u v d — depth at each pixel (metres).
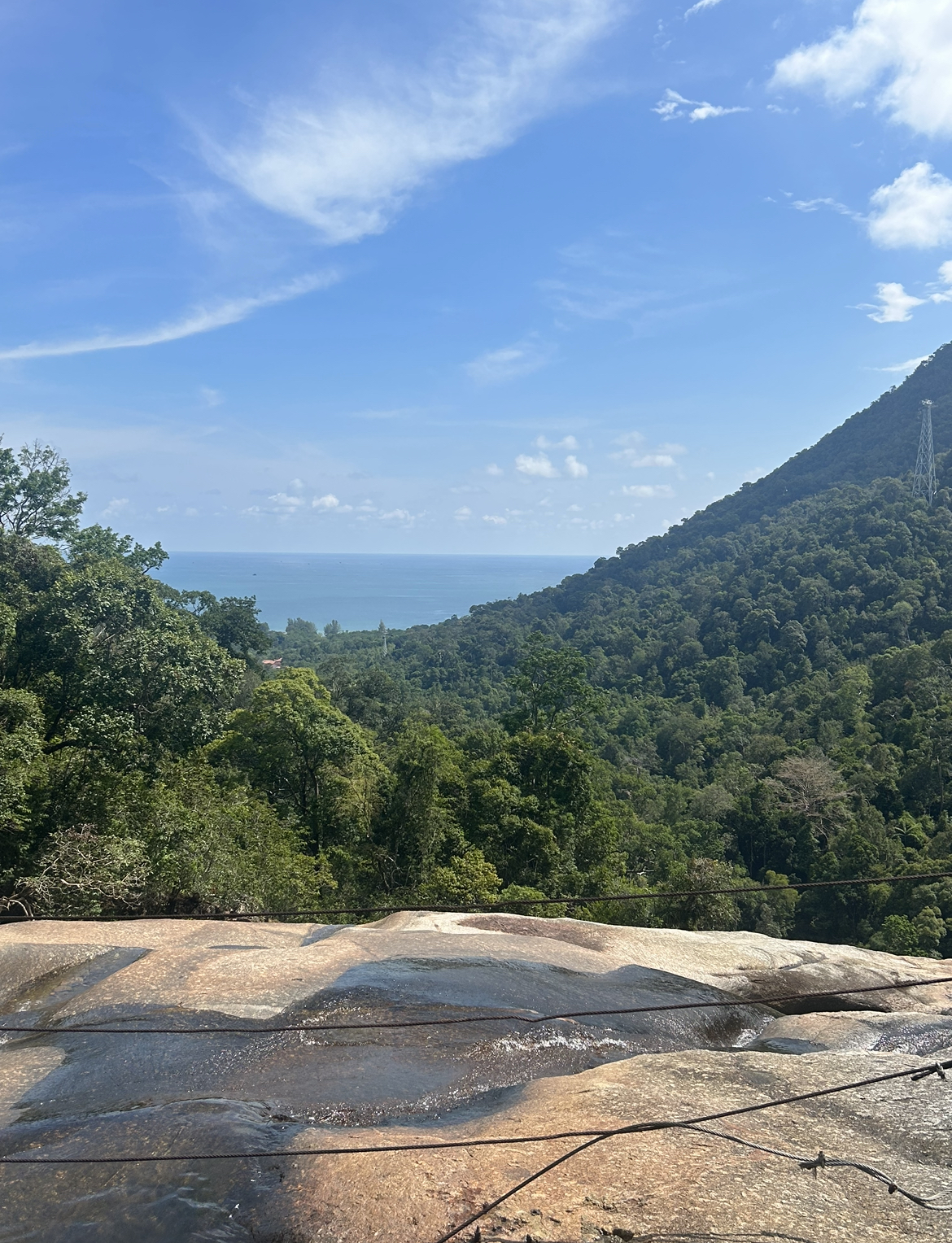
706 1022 7.83
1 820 14.37
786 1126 5.19
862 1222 4.14
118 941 8.65
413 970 8.02
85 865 13.96
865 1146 4.96
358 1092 5.95
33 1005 7.35
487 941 9.10
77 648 18.97
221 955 8.23
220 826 18.56
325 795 32.28
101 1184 4.66
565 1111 5.37
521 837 32.31
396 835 30.78
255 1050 6.49
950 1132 5.14
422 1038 6.77
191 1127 5.21
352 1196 4.42
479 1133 5.13
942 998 8.80
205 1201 4.50
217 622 57.47
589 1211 4.16
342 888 27.56
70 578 20.05
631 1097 5.52
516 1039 6.86
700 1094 5.62
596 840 34.94
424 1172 4.57
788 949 9.95
